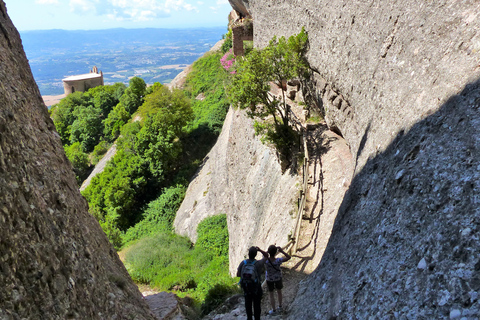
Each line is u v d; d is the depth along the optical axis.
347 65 7.73
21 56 5.54
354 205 4.99
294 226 8.53
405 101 4.60
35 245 3.21
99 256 5.00
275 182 11.90
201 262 17.38
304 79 11.62
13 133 3.78
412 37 4.91
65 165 5.44
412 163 3.66
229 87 11.68
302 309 5.04
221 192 20.36
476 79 3.34
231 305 7.48
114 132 42.62
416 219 3.15
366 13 6.89
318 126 11.53
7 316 2.50
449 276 2.44
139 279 16.73
